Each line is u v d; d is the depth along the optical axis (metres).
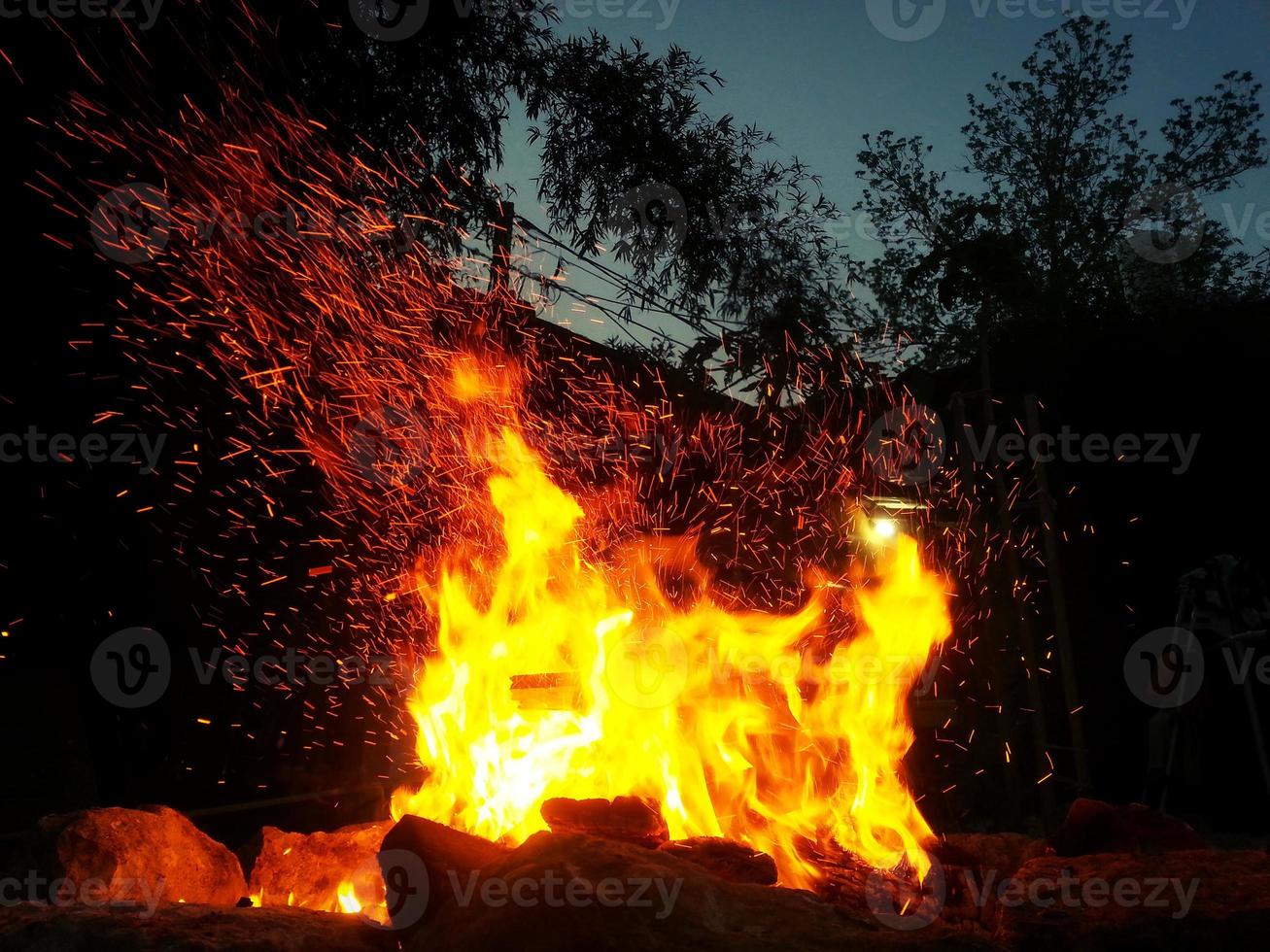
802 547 9.51
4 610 5.68
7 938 2.48
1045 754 7.93
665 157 8.41
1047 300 11.18
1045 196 16.05
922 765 8.70
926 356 13.64
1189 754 7.63
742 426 9.78
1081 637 9.50
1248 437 9.54
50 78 5.36
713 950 2.21
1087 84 16.20
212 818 6.24
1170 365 9.82
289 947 2.53
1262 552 9.35
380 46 6.90
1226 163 15.30
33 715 5.47
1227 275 12.38
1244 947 2.55
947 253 8.97
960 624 9.15
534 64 7.79
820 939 2.29
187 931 2.51
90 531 6.02
